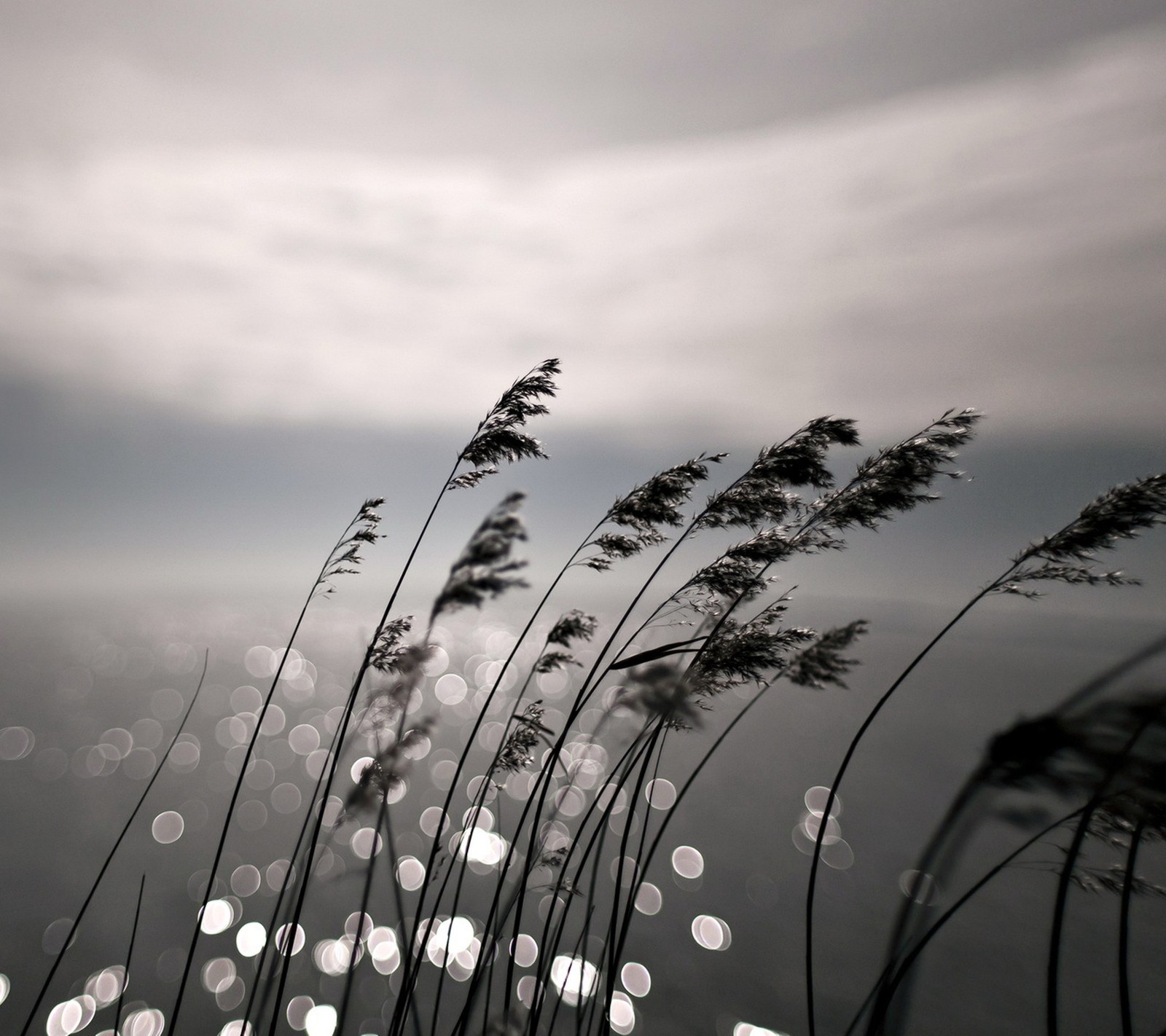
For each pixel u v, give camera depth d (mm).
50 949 29281
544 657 3232
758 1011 23438
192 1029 21750
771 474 3420
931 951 25047
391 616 3475
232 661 150375
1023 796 2262
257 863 41375
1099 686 2141
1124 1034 2291
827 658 2898
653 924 31828
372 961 23234
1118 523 2615
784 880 37188
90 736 87188
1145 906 27641
